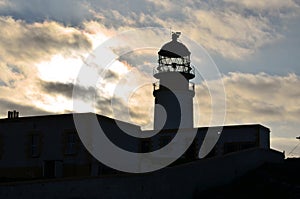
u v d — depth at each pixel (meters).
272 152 41.56
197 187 31.39
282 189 30.17
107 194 25.75
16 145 40.75
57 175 38.66
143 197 27.33
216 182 33.25
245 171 36.53
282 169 36.59
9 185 23.11
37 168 39.69
